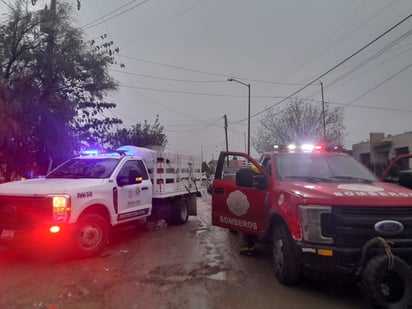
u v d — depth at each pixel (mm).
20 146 10039
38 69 9961
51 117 10219
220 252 7004
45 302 4418
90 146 11812
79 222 6320
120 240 8188
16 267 5875
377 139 31141
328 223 4406
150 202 8820
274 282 5191
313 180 5633
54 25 10242
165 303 4410
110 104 11852
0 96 8867
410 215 4375
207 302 4441
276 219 5336
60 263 6125
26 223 5918
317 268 4410
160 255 6738
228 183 6855
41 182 6719
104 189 6918
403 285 3984
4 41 9594
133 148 9547
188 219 11805
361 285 4234
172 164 10125
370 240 4191
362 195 4477
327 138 28469
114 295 4668
